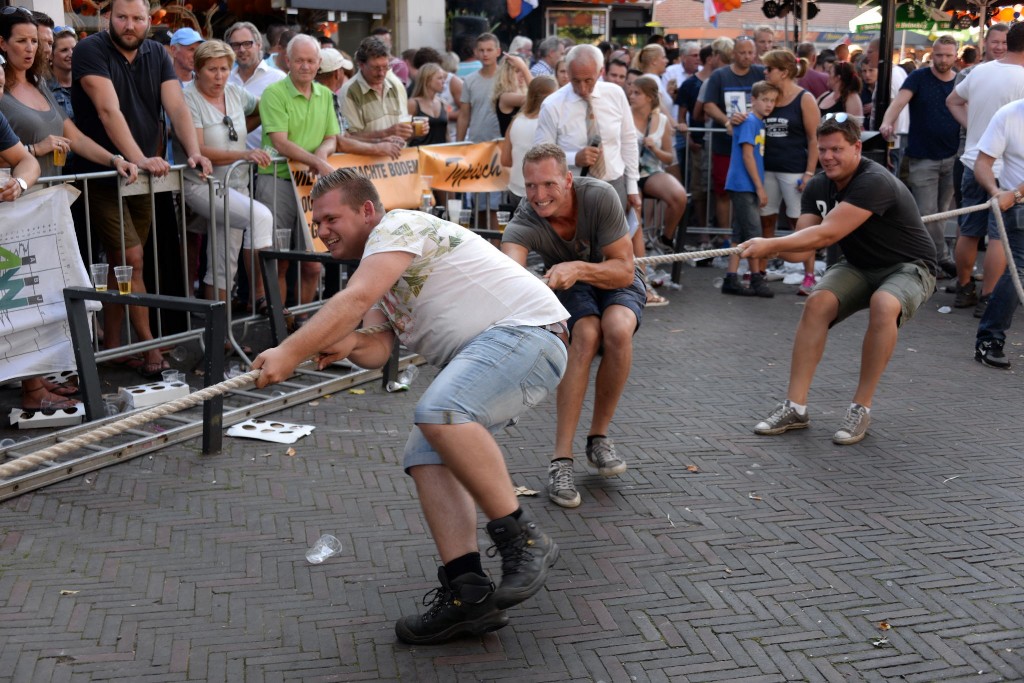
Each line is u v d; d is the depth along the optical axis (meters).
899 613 3.66
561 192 4.37
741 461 5.14
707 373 6.70
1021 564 4.04
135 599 3.71
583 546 4.19
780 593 3.80
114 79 6.18
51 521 4.35
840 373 6.73
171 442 5.26
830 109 10.67
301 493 4.68
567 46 14.66
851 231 5.39
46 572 3.90
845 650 3.42
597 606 3.71
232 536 4.23
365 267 3.25
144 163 6.13
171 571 3.93
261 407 5.77
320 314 3.18
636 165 7.99
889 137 9.52
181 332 6.85
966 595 3.79
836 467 5.07
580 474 4.95
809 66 11.62
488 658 3.38
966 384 6.51
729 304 8.80
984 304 8.28
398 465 5.04
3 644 3.39
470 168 8.40
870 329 5.35
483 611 3.40
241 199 6.80
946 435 5.55
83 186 5.96
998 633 3.53
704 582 3.89
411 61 11.22
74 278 5.66
